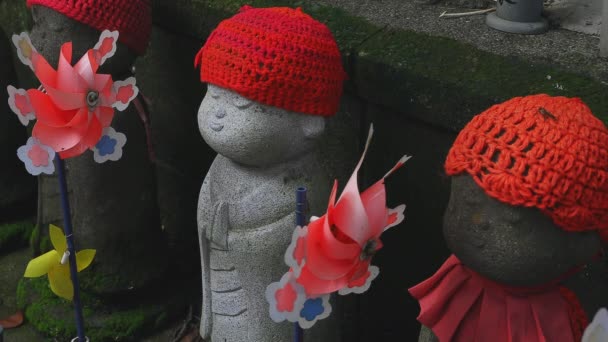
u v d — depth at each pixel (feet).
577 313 5.18
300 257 4.25
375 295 7.84
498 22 6.76
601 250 5.41
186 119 9.51
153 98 9.80
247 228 6.27
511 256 4.54
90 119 5.67
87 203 8.06
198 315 9.02
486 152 4.52
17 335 8.84
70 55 5.64
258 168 6.20
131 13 7.18
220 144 5.95
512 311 4.92
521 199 4.38
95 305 8.68
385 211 4.43
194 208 10.03
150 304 8.89
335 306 6.88
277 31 5.64
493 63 6.22
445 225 4.91
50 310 8.73
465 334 5.18
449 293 5.18
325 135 7.47
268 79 5.61
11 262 10.09
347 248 4.37
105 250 8.29
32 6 7.20
